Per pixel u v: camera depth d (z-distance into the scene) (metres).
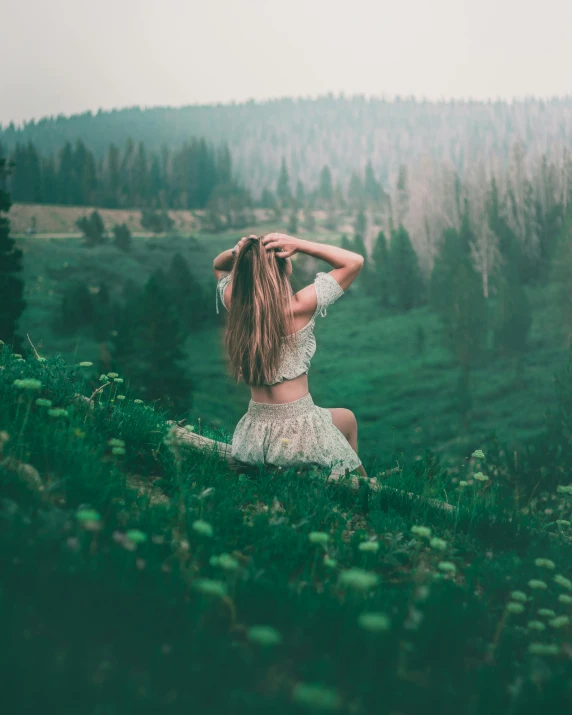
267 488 3.21
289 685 1.52
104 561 1.87
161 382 42.56
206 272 168.38
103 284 125.12
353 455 3.54
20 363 3.57
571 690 1.71
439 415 67.62
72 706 1.23
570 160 98.56
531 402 64.75
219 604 1.79
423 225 132.75
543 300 85.50
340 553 2.51
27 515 2.00
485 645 2.04
